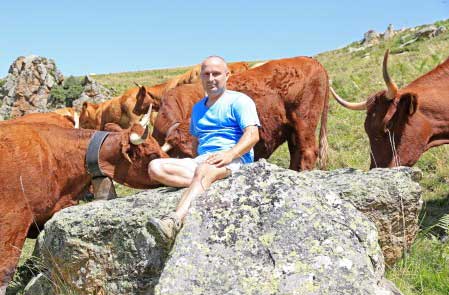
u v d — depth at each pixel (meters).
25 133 4.88
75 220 3.68
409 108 5.34
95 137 5.13
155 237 3.13
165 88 9.92
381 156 5.52
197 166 3.51
